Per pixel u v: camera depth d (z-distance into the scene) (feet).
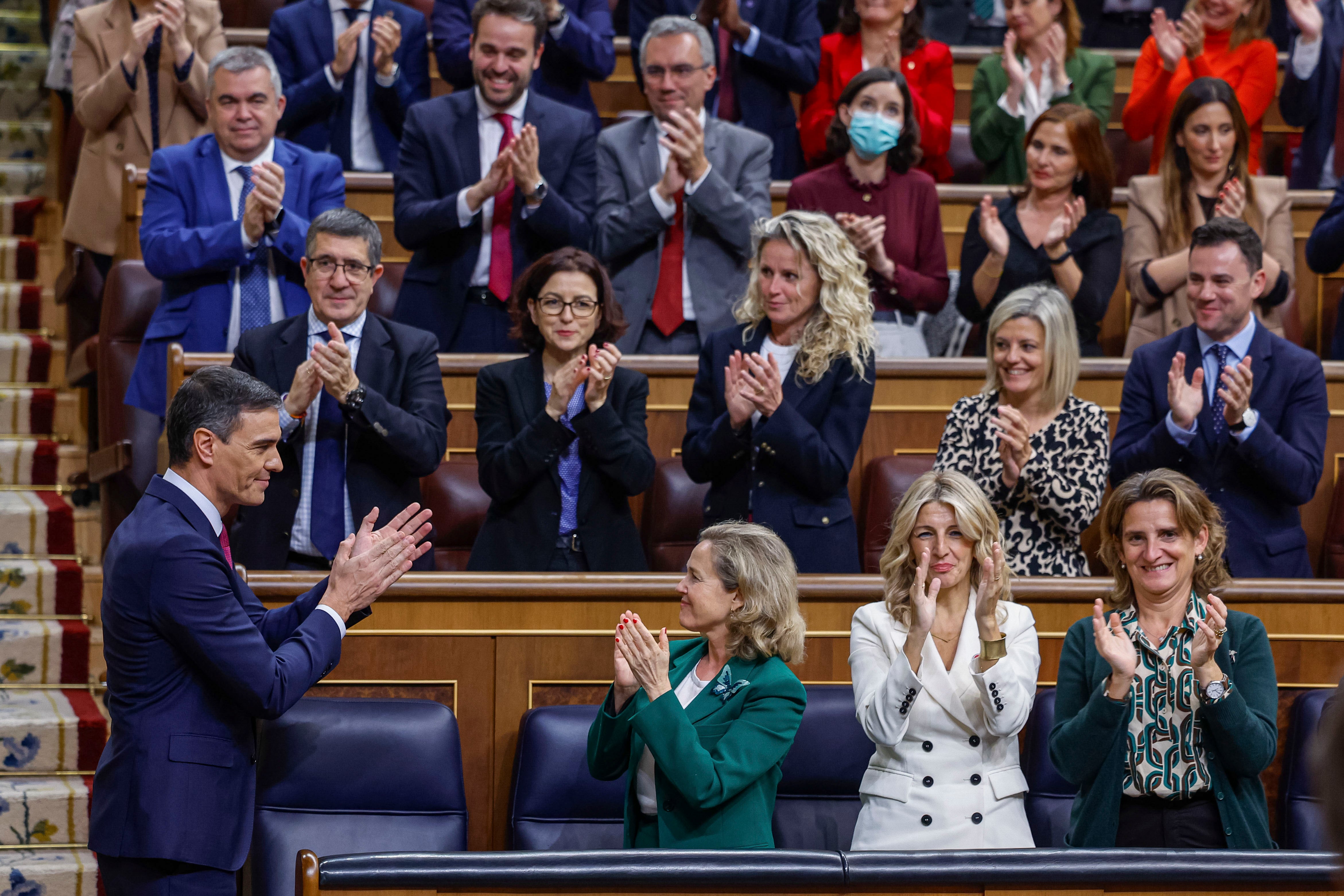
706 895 28.78
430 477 50.42
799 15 68.64
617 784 38.88
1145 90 69.82
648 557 51.24
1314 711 40.45
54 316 72.54
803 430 42.45
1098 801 34.12
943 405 53.26
